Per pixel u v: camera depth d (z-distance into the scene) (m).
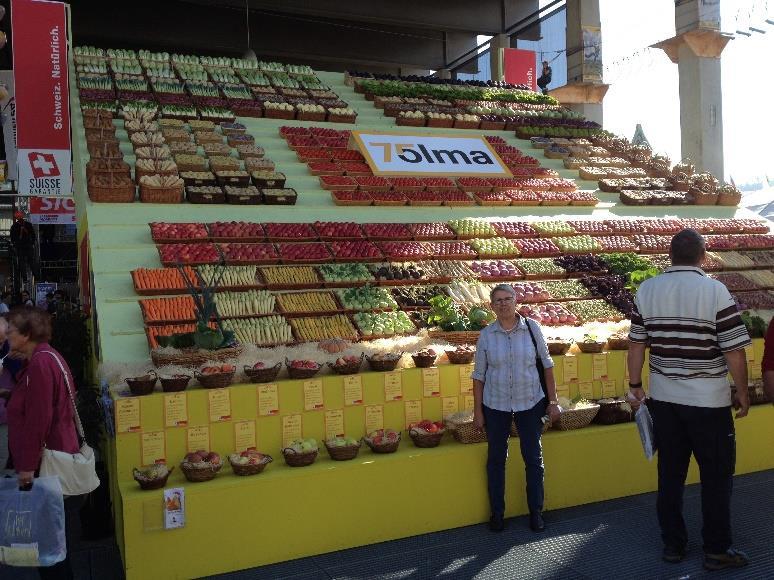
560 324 8.58
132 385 5.25
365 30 33.22
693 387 4.66
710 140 20.25
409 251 9.84
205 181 10.66
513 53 24.64
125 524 4.59
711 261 11.30
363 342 7.22
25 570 5.08
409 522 5.50
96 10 28.34
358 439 5.92
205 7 30.08
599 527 5.60
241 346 6.14
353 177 12.09
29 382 4.11
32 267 22.48
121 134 12.52
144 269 8.27
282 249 9.16
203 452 5.12
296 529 5.10
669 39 20.53
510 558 5.02
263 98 15.33
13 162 14.86
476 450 5.77
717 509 4.68
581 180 14.68
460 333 7.28
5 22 20.38
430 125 15.91
